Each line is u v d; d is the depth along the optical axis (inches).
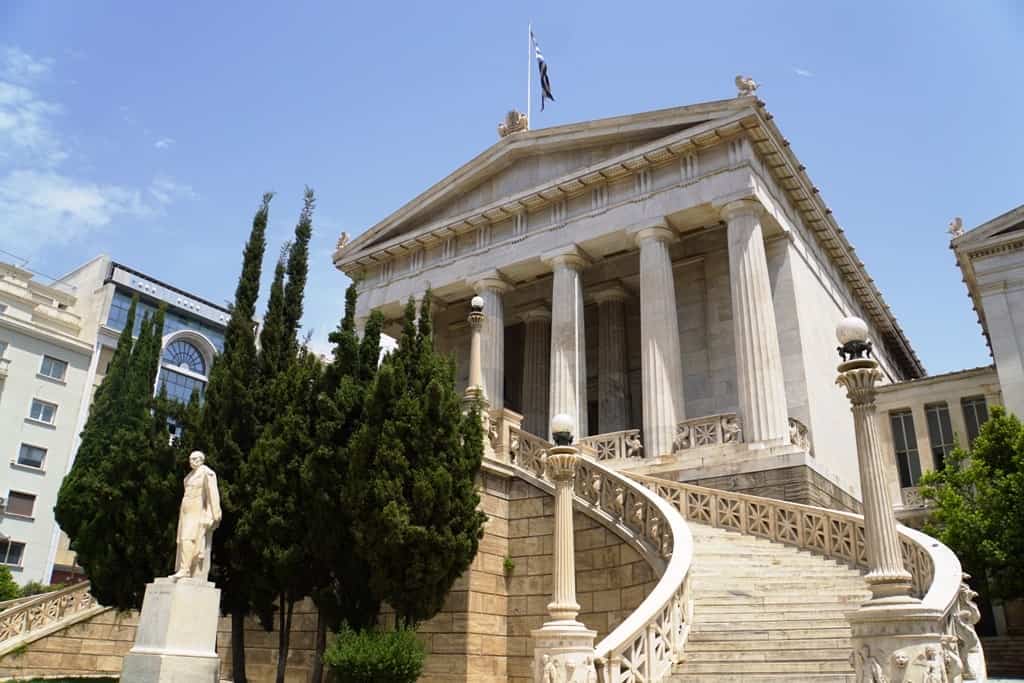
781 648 450.9
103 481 682.8
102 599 677.3
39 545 1813.5
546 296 1424.7
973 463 860.0
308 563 599.8
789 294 1113.4
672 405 1026.7
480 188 1374.3
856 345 385.7
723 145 1111.0
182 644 507.5
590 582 617.6
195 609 520.7
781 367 1002.1
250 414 659.4
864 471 365.4
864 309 1552.7
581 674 391.5
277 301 713.0
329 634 674.2
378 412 587.8
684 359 1215.6
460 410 623.2
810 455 938.7
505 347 1556.3
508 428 727.7
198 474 551.8
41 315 1966.0
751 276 1016.2
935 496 885.8
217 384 661.3
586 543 630.5
